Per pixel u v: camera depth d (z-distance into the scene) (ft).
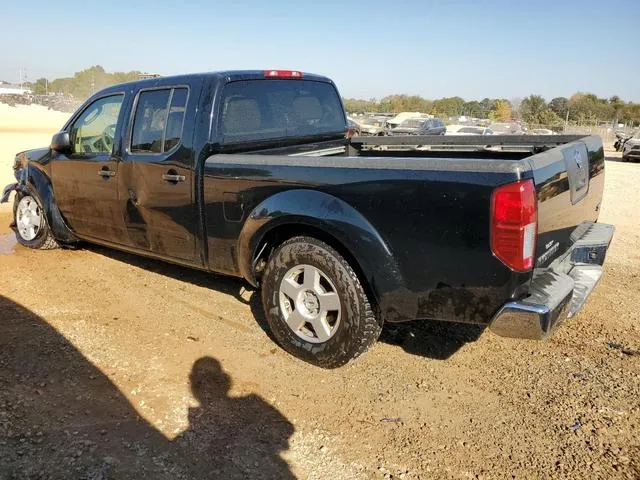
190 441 9.78
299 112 16.66
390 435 10.11
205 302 16.15
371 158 10.94
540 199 9.82
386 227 10.67
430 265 10.34
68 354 12.75
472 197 9.70
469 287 10.07
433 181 10.07
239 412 10.70
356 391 11.53
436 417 10.68
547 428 10.34
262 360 12.76
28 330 13.93
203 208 13.84
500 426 10.41
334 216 11.20
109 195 16.55
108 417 10.39
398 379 12.02
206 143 13.64
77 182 17.75
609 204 34.96
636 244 23.90
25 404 10.68
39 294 16.47
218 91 13.85
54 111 215.31
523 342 13.83
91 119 17.26
